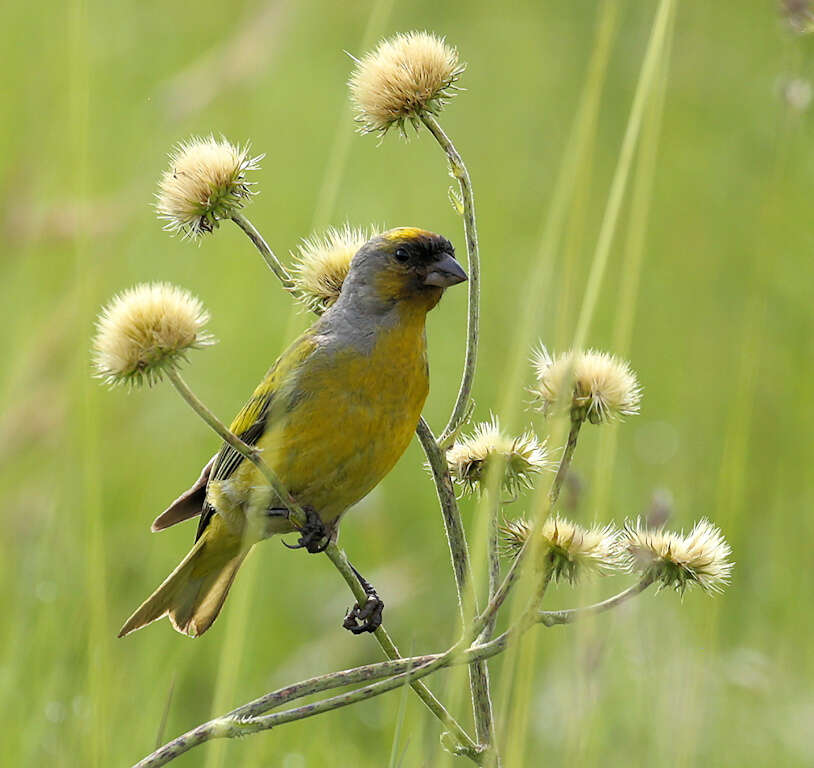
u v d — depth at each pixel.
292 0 13.41
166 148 15.16
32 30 16.36
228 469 8.42
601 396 6.27
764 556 12.45
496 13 20.28
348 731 11.16
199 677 11.66
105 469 13.02
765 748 9.56
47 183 13.81
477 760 6.05
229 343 14.99
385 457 8.40
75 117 8.29
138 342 6.15
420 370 8.41
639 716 8.66
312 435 8.16
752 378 8.07
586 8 19.94
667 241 16.69
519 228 17.36
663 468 13.43
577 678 6.39
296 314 8.40
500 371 14.97
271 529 8.43
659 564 6.21
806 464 13.22
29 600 10.94
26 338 13.80
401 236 8.26
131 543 12.41
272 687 11.39
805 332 14.58
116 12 17.27
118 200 13.43
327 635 11.98
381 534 12.82
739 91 17.56
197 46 17.42
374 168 17.38
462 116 19.14
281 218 16.23
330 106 17.62
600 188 17.27
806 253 14.82
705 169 17.09
